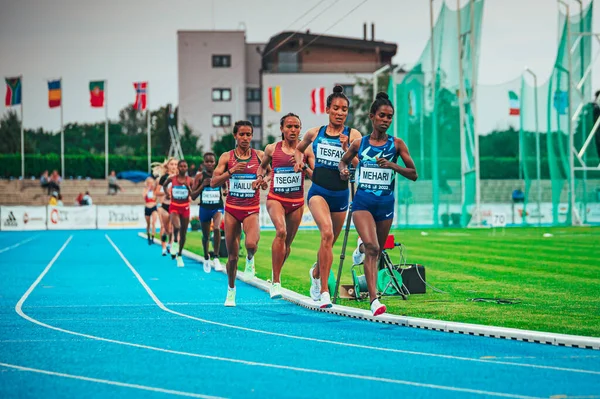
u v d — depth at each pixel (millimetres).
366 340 8586
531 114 43406
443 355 7645
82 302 12766
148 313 11234
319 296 11672
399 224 40406
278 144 11547
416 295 12703
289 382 6465
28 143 105188
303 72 81562
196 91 85688
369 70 82000
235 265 12055
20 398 5965
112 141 124125
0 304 12477
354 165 10898
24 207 49125
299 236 35844
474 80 37500
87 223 50469
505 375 6703
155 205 32281
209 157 18266
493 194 58594
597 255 21266
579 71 42219
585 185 41750
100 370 6992
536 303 11633
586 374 6723
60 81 63938
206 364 7246
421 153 40844
